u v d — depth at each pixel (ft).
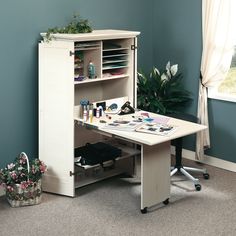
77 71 14.71
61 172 13.99
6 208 13.23
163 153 13.12
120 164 15.89
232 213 13.08
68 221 12.51
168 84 16.84
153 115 14.37
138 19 17.22
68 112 13.53
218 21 15.66
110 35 14.02
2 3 13.25
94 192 14.39
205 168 16.51
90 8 15.46
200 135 16.46
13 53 13.75
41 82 13.88
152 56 18.10
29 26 13.94
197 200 13.92
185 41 16.96
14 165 13.46
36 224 12.32
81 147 15.07
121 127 12.96
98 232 11.94
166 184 13.44
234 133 16.01
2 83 13.69
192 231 12.03
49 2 14.29
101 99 16.11
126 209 13.25
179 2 16.88
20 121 14.30
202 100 16.43
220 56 15.84
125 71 15.20
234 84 16.19
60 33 13.89
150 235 11.81
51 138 14.01
